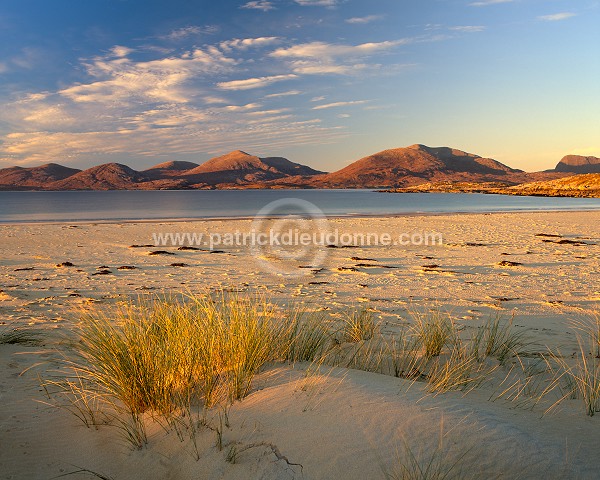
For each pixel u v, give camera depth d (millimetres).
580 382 3975
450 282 12180
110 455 3020
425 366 4574
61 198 115688
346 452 2539
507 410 3117
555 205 59594
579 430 2793
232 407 3250
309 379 3555
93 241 21734
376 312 8477
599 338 5766
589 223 30859
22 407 3787
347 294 10539
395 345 5562
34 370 4746
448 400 3164
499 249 18969
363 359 4742
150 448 3002
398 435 2643
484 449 2482
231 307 4941
